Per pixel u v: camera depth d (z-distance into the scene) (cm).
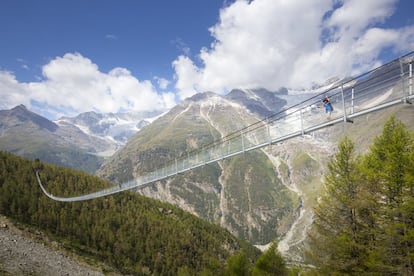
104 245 9775
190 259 11419
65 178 13888
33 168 13512
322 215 2550
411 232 1938
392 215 2120
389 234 2038
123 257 9844
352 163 2448
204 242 13400
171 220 14262
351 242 2256
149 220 12838
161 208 15462
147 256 10494
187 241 12181
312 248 2600
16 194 10106
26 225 8638
